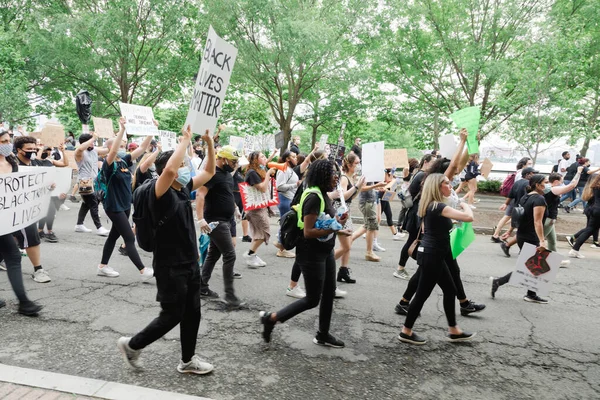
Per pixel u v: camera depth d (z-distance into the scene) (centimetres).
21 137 578
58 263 650
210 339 413
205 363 347
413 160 956
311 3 2070
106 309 473
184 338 338
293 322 464
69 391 306
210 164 348
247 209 666
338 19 2044
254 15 1981
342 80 2127
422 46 2108
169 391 316
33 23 2114
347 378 353
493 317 509
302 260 379
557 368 388
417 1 2044
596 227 852
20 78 2016
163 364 358
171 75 2231
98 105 2388
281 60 2030
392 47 2112
